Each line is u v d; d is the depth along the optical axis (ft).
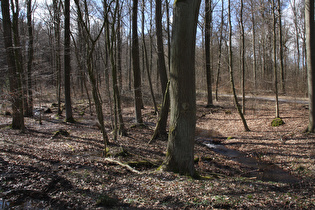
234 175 25.62
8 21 39.60
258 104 73.15
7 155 26.58
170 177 19.20
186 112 18.85
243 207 14.49
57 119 58.18
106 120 58.34
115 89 37.81
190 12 17.34
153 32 59.93
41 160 25.96
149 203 15.37
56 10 53.36
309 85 37.63
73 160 26.55
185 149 19.74
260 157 32.45
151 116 63.10
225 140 43.14
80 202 16.25
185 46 17.79
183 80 18.28
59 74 62.34
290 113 56.44
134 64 47.50
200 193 16.47
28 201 16.67
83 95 94.99
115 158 27.50
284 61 106.01
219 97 96.12
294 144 34.60
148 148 33.86
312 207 14.53
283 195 16.67
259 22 83.61
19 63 38.29
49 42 64.95
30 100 57.06
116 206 15.38
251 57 129.08
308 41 36.70
